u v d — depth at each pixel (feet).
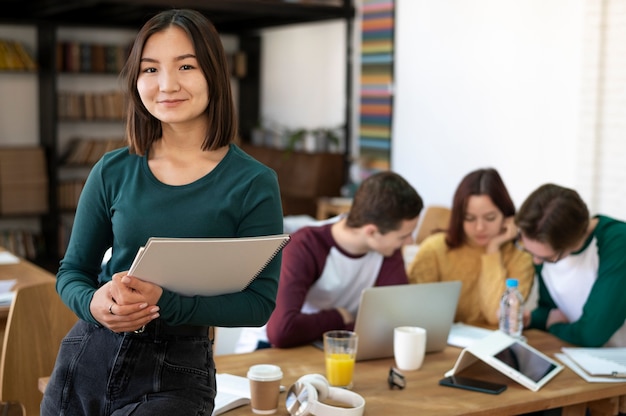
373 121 22.67
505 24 18.08
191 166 5.56
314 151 24.45
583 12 16.25
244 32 28.27
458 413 6.64
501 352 7.72
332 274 8.87
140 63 5.46
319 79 25.23
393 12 21.53
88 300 5.33
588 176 15.93
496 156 18.51
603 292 8.83
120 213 5.49
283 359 8.04
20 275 11.79
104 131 26.21
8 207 23.90
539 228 8.60
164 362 5.40
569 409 7.60
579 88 16.29
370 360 8.15
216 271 5.25
